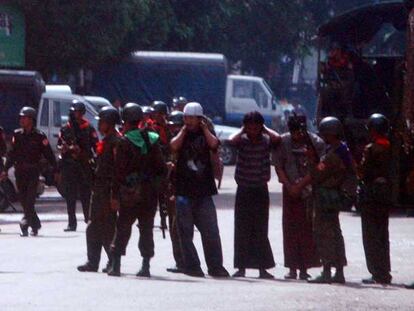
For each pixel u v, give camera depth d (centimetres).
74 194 5425
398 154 5628
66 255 4394
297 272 4025
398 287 3650
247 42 14712
